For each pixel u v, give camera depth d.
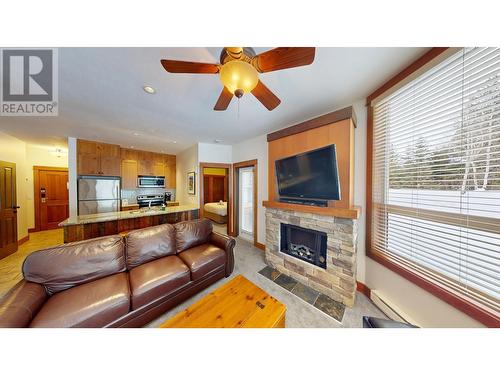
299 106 2.08
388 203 1.67
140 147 4.25
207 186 6.45
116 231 2.57
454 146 1.11
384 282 1.67
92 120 2.51
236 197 4.07
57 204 4.78
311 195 2.00
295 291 1.98
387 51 1.20
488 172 0.96
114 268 1.63
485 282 0.99
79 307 1.17
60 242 3.74
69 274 1.43
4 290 2.13
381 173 1.75
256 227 3.41
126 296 1.34
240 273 2.39
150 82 1.59
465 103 1.05
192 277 1.83
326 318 1.58
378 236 1.79
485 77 0.96
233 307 1.23
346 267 1.75
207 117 2.42
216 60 1.30
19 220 3.59
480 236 1.00
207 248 2.25
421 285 1.28
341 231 1.79
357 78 1.54
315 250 2.12
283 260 2.38
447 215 1.17
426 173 1.31
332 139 1.91
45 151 4.61
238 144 3.87
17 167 3.50
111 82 1.58
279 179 2.39
